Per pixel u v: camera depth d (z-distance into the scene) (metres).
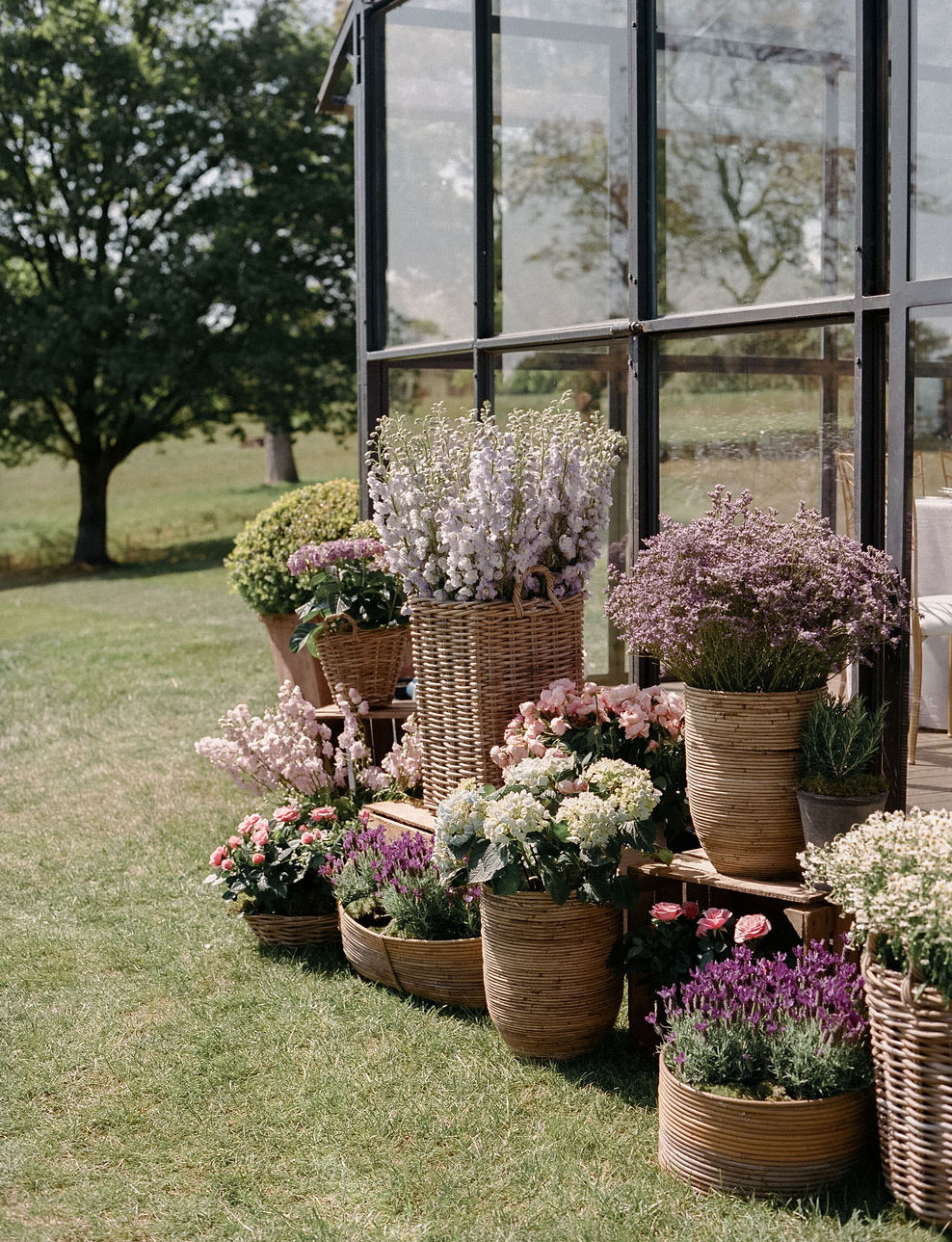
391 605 5.32
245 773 5.21
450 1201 2.84
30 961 4.34
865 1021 2.89
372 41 6.35
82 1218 2.85
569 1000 3.45
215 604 13.64
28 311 18.81
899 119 3.44
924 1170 2.66
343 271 19.42
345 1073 3.44
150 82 18.61
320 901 4.43
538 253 5.11
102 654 10.54
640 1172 2.94
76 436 20.73
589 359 4.85
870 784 3.20
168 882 5.10
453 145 5.68
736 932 3.18
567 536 4.23
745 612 3.32
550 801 3.56
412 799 4.84
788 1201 2.77
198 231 18.69
